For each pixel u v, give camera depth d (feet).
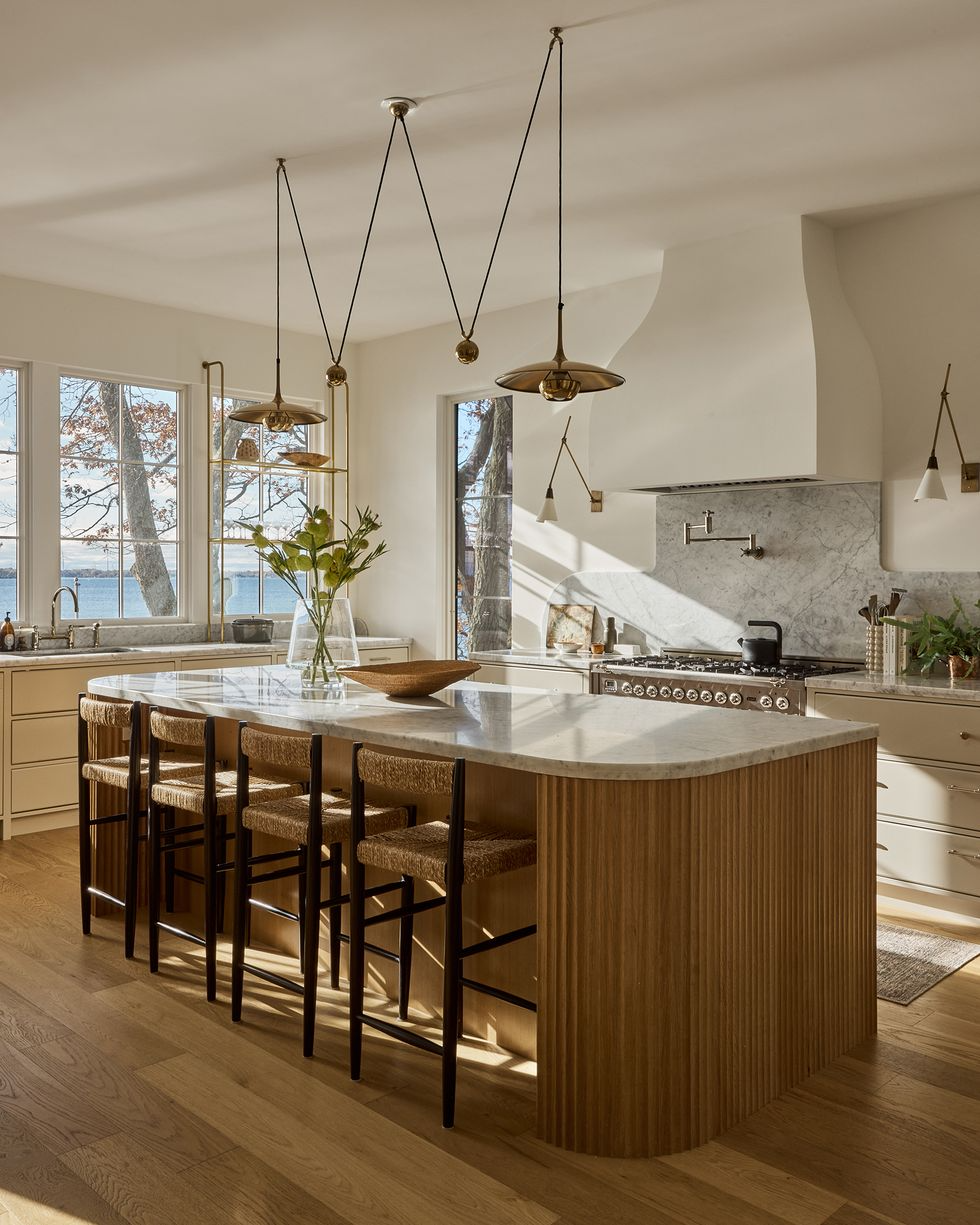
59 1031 9.80
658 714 10.44
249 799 10.71
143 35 10.39
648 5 9.80
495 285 19.16
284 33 10.34
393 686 11.66
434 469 22.33
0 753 16.88
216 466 21.95
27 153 13.25
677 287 16.62
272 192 14.56
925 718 13.24
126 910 11.77
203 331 21.38
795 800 8.91
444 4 9.81
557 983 7.91
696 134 12.60
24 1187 7.28
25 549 19.19
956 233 14.85
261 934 12.50
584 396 19.60
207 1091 8.66
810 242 15.43
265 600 22.79
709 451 15.69
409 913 9.08
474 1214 7.00
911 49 10.59
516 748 8.32
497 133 12.62
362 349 23.94
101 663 18.04
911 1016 10.38
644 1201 7.19
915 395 15.35
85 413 20.06
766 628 16.94
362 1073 9.04
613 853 7.72
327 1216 6.97
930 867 13.26
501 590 21.56
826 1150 7.88
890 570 15.62
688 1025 7.88
